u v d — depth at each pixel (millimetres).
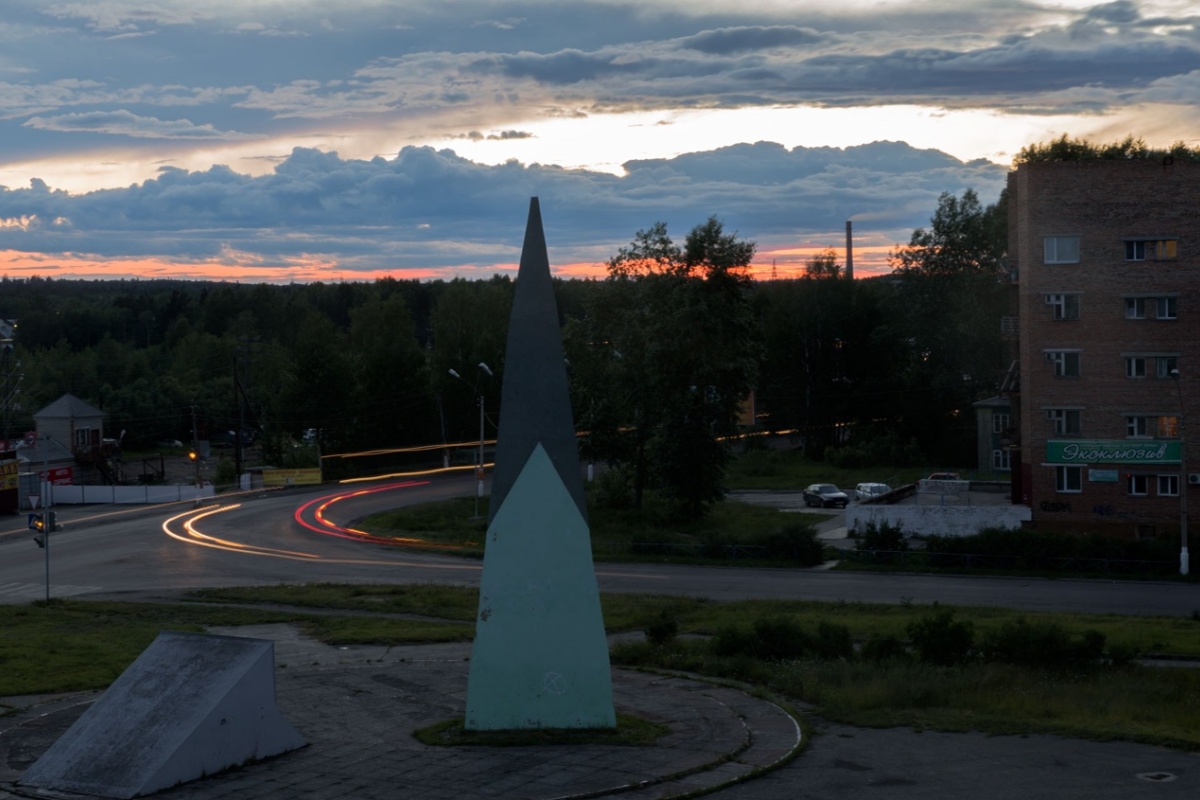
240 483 82562
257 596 37156
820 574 43719
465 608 34750
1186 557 43094
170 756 14680
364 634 29438
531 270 17797
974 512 51094
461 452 101562
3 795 14398
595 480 71188
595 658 17328
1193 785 14672
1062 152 87500
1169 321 50719
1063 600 37188
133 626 31516
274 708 16266
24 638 28844
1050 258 51750
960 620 31062
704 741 16906
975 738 17516
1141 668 23609
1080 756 16312
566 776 14969
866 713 19328
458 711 19078
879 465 90312
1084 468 51250
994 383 92438
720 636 25328
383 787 14562
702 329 62594
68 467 79250
